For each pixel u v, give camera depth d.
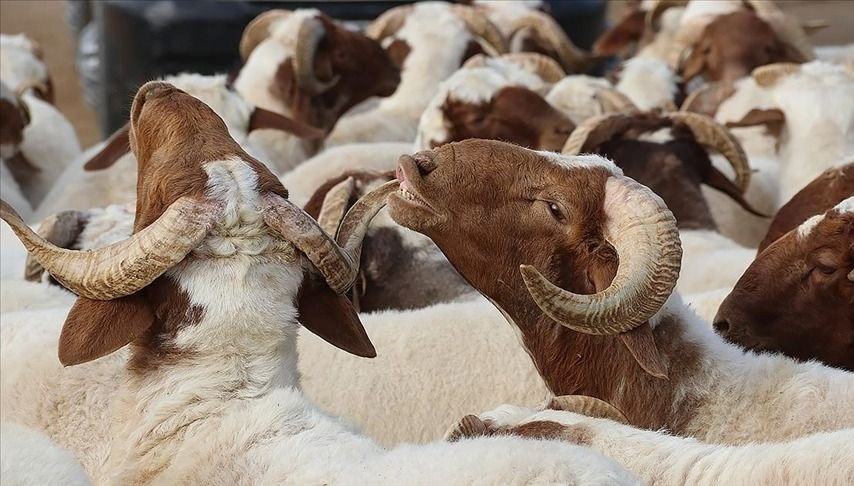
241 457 6.44
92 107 26.92
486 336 9.62
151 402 6.71
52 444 6.28
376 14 21.69
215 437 6.54
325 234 6.71
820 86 14.52
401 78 17.94
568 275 7.80
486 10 20.42
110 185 14.32
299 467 6.27
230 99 14.62
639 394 7.91
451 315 9.86
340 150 14.95
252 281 6.66
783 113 14.56
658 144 12.99
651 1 21.47
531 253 7.84
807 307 8.83
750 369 7.93
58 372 8.96
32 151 17.94
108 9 21.31
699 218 12.94
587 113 14.62
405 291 10.95
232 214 6.61
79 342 6.55
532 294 7.02
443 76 17.94
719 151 13.05
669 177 12.93
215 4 21.03
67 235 11.01
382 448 6.52
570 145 12.70
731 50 17.69
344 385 9.42
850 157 11.37
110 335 6.57
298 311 6.86
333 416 6.82
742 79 16.48
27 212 15.95
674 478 6.50
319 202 11.15
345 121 17.61
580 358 8.04
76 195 14.53
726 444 7.63
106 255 6.48
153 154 6.90
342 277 6.77
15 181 16.78
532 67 16.67
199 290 6.63
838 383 7.76
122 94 21.34
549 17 20.19
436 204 7.76
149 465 6.60
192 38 21.02
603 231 7.62
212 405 6.65
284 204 6.71
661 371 7.24
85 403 8.86
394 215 7.73
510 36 20.16
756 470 6.27
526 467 5.70
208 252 6.62
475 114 13.42
